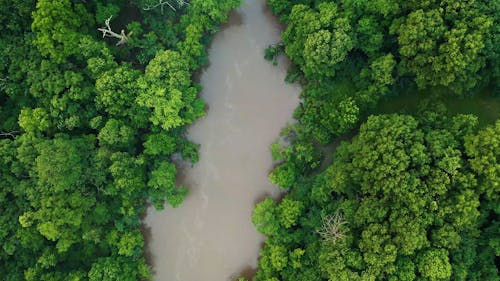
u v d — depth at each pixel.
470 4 41.81
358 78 48.94
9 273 46.38
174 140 49.84
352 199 44.94
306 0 49.25
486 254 43.62
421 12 42.47
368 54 47.84
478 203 41.00
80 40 46.31
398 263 41.66
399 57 47.53
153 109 48.38
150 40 49.75
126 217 49.19
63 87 45.91
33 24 44.94
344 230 43.12
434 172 41.47
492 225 43.81
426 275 40.97
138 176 47.72
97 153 46.59
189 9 49.34
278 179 49.12
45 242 47.31
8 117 48.56
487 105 48.78
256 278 49.62
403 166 41.09
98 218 47.91
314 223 46.91
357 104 47.88
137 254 49.75
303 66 48.59
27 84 46.78
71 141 45.91
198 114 49.59
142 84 46.44
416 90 49.34
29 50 46.41
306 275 45.62
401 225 41.09
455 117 44.44
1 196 45.00
